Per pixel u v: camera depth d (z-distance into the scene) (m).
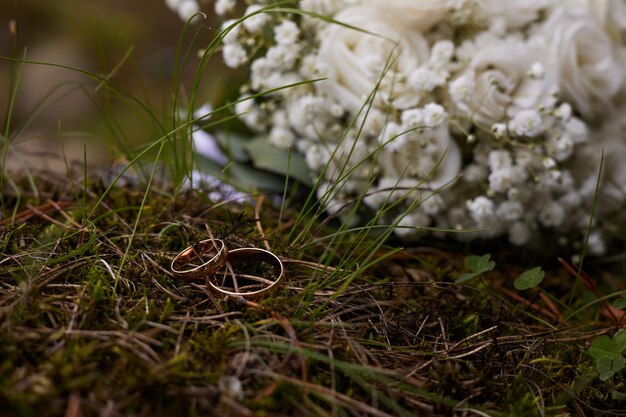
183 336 0.27
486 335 0.30
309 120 0.36
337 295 0.28
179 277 0.29
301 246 0.32
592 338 0.31
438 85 0.35
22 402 0.23
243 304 0.28
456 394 0.27
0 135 0.36
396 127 0.34
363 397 0.26
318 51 0.37
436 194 0.35
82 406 0.24
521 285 0.31
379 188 0.36
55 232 0.31
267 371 0.26
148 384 0.24
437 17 0.36
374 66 0.34
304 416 0.25
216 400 0.25
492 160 0.35
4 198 0.35
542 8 0.37
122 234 0.32
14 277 0.28
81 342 0.26
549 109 0.35
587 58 0.37
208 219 0.34
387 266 0.34
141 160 0.37
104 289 0.28
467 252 0.36
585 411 0.28
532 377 0.28
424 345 0.29
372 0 0.36
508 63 0.35
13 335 0.26
